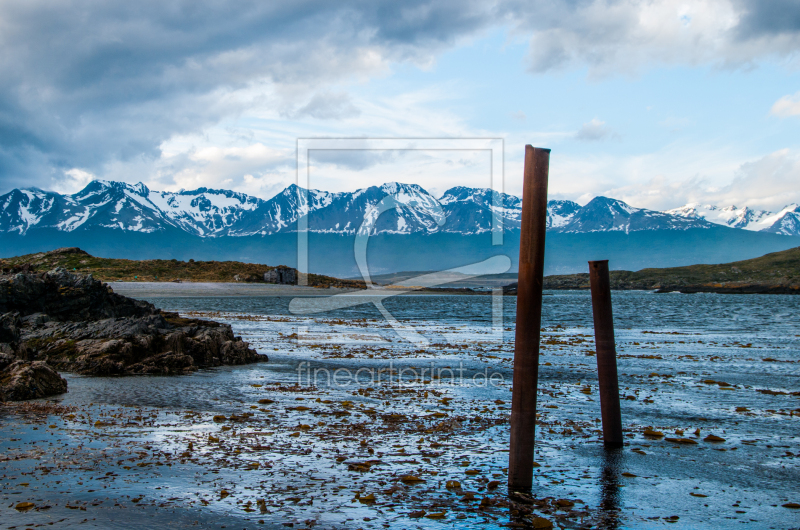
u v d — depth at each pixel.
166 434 10.77
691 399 15.98
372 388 16.72
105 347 19.11
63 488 7.74
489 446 10.51
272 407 13.61
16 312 22.58
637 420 13.34
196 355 20.80
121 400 13.91
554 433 11.75
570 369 21.67
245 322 42.47
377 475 8.71
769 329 44.81
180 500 7.43
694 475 9.18
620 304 101.69
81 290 25.22
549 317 60.91
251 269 105.62
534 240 7.76
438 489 8.16
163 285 84.62
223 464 9.03
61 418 11.82
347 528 6.74
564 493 8.21
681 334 39.56
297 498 7.65
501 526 6.95
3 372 14.51
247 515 7.01
